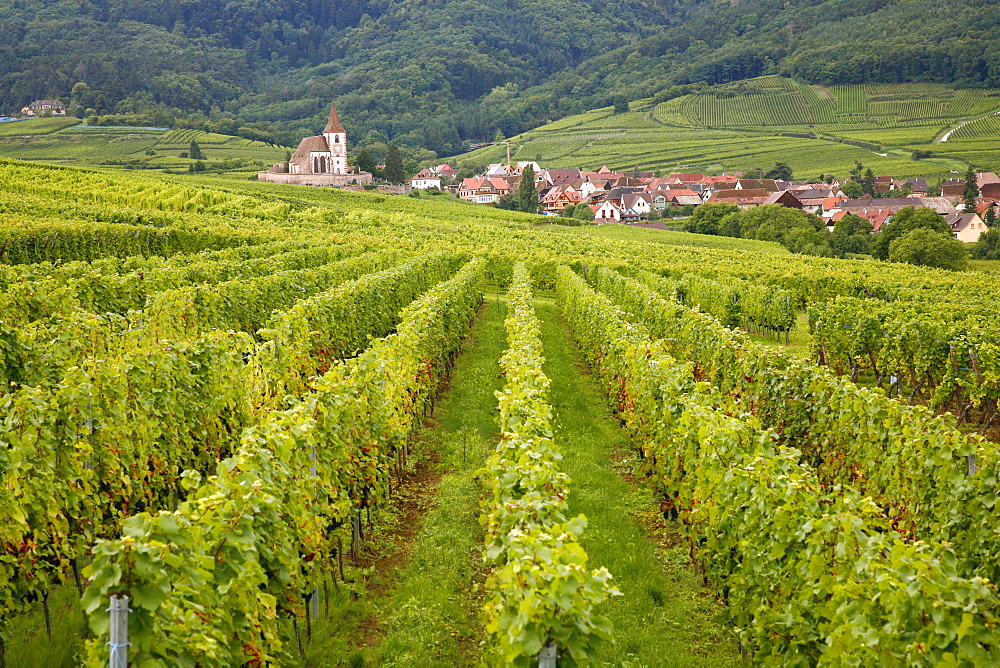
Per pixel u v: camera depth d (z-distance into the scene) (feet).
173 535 16.69
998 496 24.63
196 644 15.78
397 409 36.68
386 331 66.03
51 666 22.13
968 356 50.90
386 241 163.12
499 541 22.40
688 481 29.25
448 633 24.93
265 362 39.01
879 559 18.24
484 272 131.03
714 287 94.22
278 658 20.74
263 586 21.16
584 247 192.24
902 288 101.81
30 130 642.22
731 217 342.44
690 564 29.94
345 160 488.44
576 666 17.08
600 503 35.32
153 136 640.17
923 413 29.01
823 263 171.22
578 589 16.85
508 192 566.36
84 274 60.64
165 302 49.37
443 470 39.68
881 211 437.17
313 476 25.35
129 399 29.35
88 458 26.40
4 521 22.18
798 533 20.51
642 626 25.66
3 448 22.53
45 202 150.00
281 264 85.97
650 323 67.72
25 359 35.06
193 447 33.86
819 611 19.44
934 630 16.06
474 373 61.36
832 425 34.22
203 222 155.94
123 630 15.03
